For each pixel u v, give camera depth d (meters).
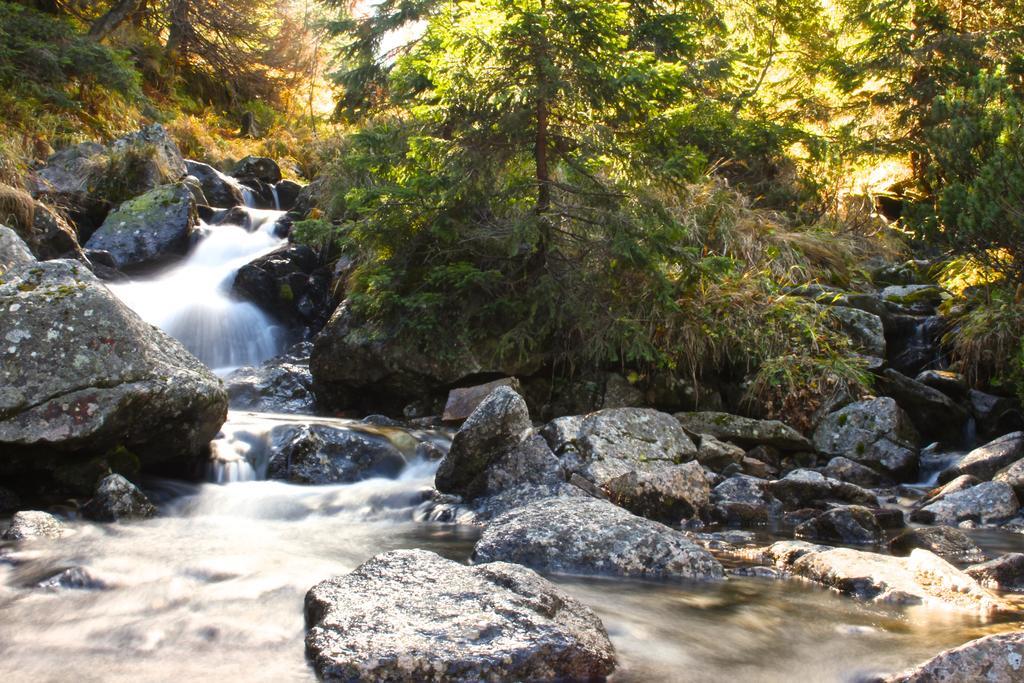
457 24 7.48
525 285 7.87
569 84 7.11
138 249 11.41
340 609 3.16
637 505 5.49
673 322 7.74
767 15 14.15
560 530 4.36
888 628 3.39
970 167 9.20
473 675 2.76
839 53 14.24
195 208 12.30
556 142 7.74
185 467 5.95
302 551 4.45
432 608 3.14
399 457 6.36
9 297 5.42
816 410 7.39
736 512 5.52
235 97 21.11
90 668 2.86
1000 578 4.01
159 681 2.74
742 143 11.12
